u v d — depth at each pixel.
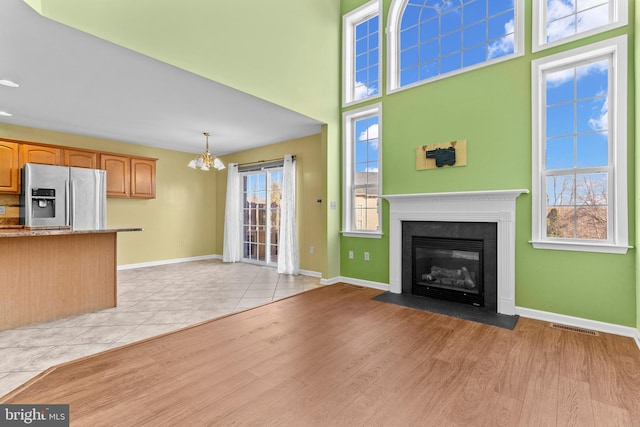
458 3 3.78
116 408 1.71
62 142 5.01
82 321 3.08
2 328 2.82
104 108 3.91
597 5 2.93
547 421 1.61
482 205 3.42
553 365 2.19
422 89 3.91
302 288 4.39
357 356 2.34
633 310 2.68
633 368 2.14
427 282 3.96
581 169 2.98
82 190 4.79
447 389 1.90
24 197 4.30
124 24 2.50
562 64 3.05
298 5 4.12
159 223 6.33
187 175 6.77
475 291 3.57
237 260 6.72
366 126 4.64
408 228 4.05
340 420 1.62
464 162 3.57
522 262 3.22
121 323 3.02
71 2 2.21
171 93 3.44
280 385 1.95
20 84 3.18
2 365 2.19
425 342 2.58
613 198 2.84
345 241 4.76
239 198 6.76
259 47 3.61
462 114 3.60
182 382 1.98
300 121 4.48
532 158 3.14
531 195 3.15
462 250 3.61
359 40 4.78
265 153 6.09
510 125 3.28
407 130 4.04
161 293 4.13
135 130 4.91
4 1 1.93
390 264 4.19
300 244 5.50
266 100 3.68
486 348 2.47
